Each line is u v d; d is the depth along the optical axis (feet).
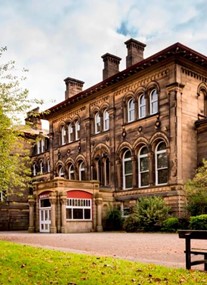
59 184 105.70
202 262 31.76
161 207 93.15
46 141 159.53
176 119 96.37
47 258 35.58
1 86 68.44
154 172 102.01
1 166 68.74
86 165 128.26
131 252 45.44
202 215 77.56
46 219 112.47
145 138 104.99
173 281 27.09
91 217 109.60
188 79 101.04
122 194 111.34
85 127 130.72
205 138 98.89
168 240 62.49
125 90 114.32
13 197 151.94
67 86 150.92
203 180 84.89
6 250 39.96
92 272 29.45
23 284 26.21
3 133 68.13
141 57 122.11
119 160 114.32
